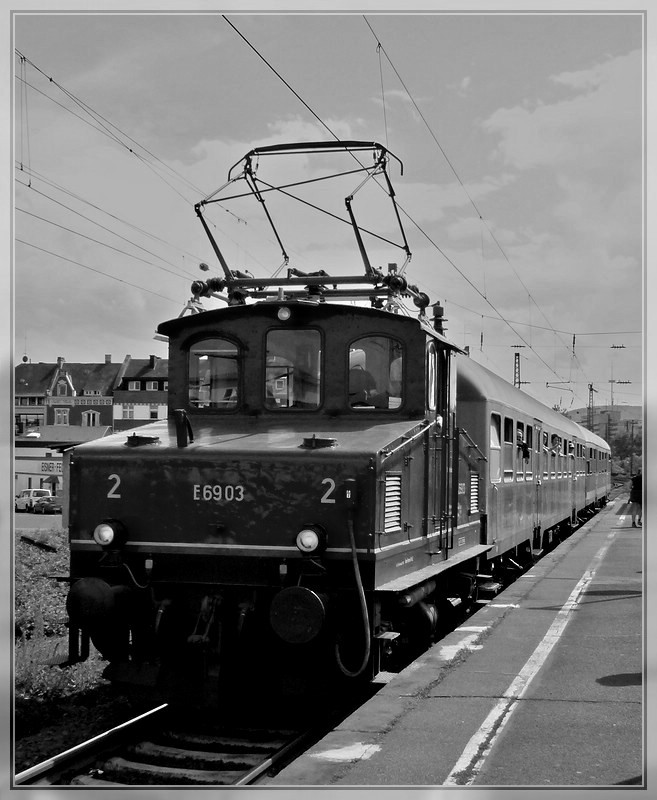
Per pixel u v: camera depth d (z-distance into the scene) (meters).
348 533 7.77
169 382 9.55
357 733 6.77
